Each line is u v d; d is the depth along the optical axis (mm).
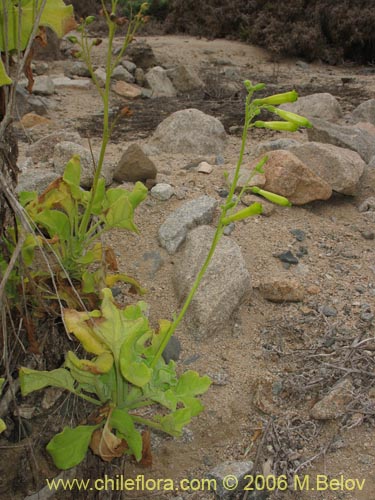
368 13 11531
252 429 2666
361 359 2885
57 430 2053
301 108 6809
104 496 2174
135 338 1960
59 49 9453
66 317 1833
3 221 1870
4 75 1651
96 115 6879
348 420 2648
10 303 1988
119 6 12766
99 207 2199
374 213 4059
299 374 2861
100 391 1992
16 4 1816
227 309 3109
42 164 4379
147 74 8391
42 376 1883
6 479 1984
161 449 2596
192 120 5473
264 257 3525
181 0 13305
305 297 3277
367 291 3342
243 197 3953
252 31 12055
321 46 11688
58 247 2164
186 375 2139
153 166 4051
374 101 6898
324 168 4191
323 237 3777
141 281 3314
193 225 3576
